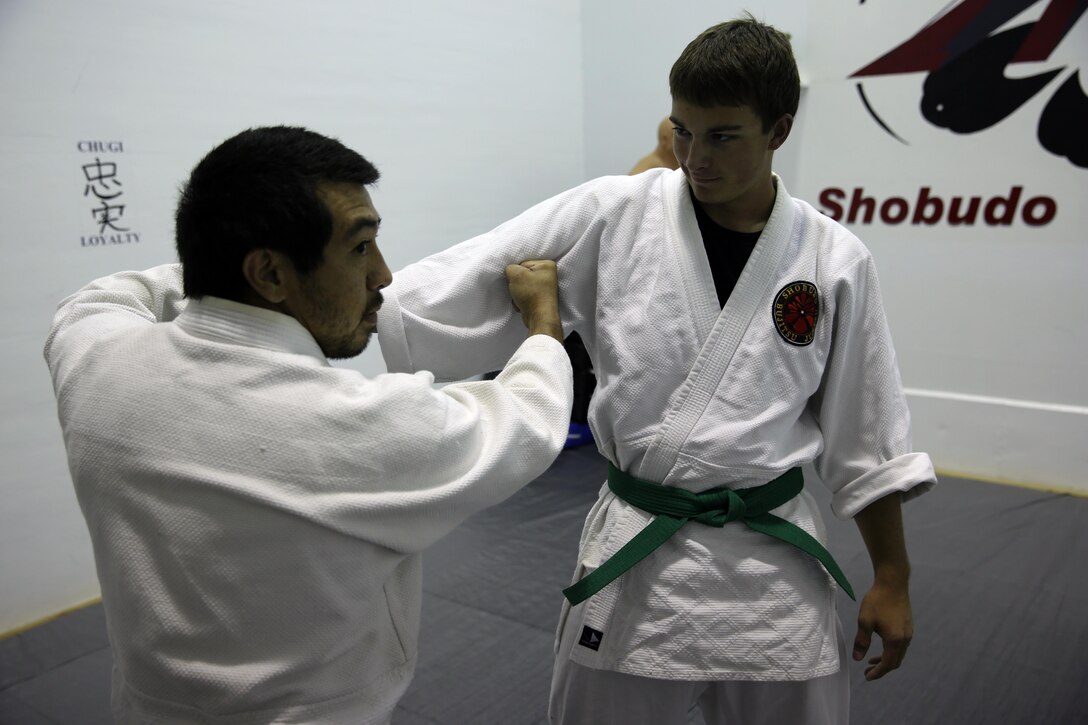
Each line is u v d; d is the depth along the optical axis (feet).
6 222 7.61
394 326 3.92
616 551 3.97
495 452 2.98
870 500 4.00
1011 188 11.09
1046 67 10.54
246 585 2.70
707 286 3.83
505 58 13.19
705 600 3.84
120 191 8.45
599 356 4.15
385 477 2.76
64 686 7.32
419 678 7.25
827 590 4.09
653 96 14.23
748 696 4.03
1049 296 11.11
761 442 3.82
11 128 7.54
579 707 4.14
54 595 8.49
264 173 2.67
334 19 10.45
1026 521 10.34
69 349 3.08
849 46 11.97
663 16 13.78
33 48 7.61
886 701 6.81
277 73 9.87
